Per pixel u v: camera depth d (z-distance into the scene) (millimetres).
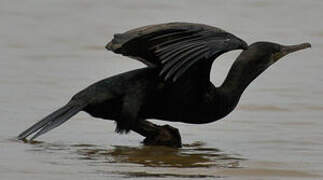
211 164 13812
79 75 21062
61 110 14273
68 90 19531
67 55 23266
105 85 14461
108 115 14625
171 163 13820
